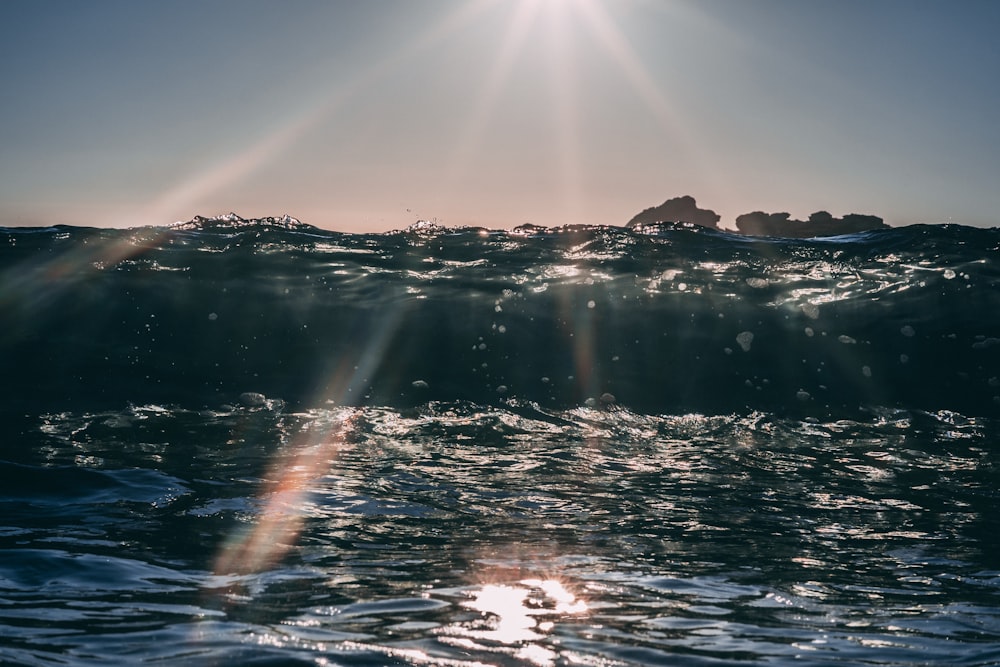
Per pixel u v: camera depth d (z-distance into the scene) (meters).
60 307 6.09
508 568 2.47
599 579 2.39
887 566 2.61
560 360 5.62
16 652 1.72
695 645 1.87
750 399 5.18
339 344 5.77
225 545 2.64
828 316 6.26
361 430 4.43
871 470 3.89
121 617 1.97
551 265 7.23
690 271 7.12
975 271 7.04
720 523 3.07
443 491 3.40
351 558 2.54
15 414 4.54
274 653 1.73
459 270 7.05
